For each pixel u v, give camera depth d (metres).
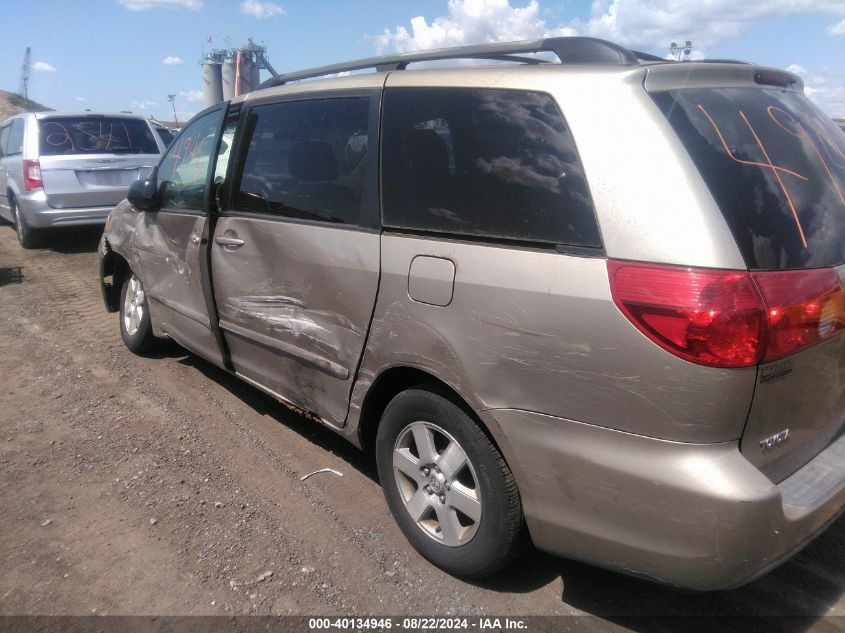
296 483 3.44
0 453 3.66
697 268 1.95
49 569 2.73
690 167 2.05
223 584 2.67
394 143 2.81
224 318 3.82
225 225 3.72
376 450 2.96
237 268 3.62
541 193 2.30
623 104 2.18
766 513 1.95
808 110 2.73
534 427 2.26
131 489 3.34
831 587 2.72
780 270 2.05
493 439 2.43
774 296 2.00
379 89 2.94
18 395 4.45
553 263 2.20
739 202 2.07
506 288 2.29
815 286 2.13
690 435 1.97
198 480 3.44
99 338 5.68
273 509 3.20
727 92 2.41
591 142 2.20
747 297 1.94
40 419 4.10
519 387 2.28
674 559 2.04
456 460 2.59
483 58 2.90
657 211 2.04
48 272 8.24
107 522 3.05
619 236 2.08
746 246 2.01
